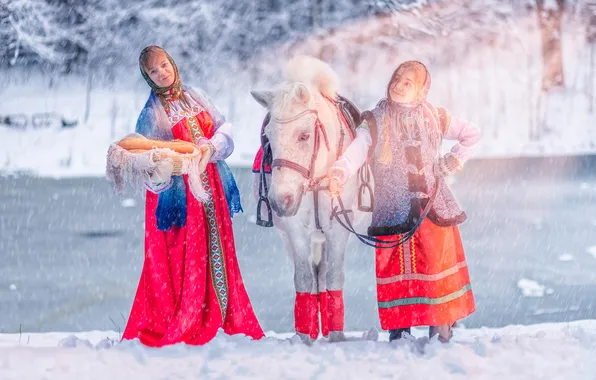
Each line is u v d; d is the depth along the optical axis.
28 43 37.12
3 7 36.88
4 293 10.84
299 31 37.22
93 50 38.16
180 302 5.26
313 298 5.29
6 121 33.38
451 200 5.24
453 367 4.65
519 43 37.00
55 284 11.42
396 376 4.48
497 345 5.18
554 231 14.80
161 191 5.18
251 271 12.05
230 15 37.78
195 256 5.26
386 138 5.18
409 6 35.47
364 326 8.87
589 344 5.18
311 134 4.88
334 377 4.48
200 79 37.03
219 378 4.48
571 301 9.95
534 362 4.75
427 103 5.30
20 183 24.59
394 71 5.21
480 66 36.28
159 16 38.00
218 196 5.39
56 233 15.62
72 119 33.53
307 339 5.24
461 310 5.20
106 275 11.97
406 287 5.14
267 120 5.23
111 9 38.06
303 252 5.19
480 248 13.38
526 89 35.81
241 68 37.28
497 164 27.41
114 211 18.56
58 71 37.84
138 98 36.41
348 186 5.21
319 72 5.17
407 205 5.12
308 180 4.91
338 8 36.34
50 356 4.95
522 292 10.49
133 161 5.00
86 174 27.52
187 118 5.31
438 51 35.84
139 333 5.30
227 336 5.28
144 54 5.23
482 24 36.78
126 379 4.48
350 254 13.37
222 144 5.26
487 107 34.88
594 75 37.19
